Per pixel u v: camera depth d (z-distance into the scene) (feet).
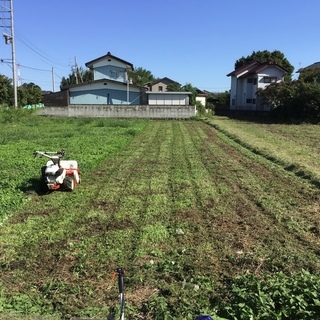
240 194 29.32
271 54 202.80
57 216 23.88
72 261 17.38
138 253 18.10
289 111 110.93
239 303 13.05
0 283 15.31
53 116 122.31
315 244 19.29
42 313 13.32
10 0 114.83
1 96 175.83
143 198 28.09
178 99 138.00
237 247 19.03
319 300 12.38
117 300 14.19
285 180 33.96
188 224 22.29
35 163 39.99
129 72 175.11
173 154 49.32
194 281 15.47
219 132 78.69
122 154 49.21
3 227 21.71
